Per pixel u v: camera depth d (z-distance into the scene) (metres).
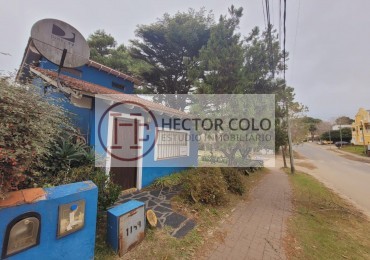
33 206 1.87
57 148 3.62
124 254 2.83
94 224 2.50
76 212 2.24
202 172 5.77
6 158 1.63
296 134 16.67
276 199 6.57
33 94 2.21
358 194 8.74
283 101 10.11
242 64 6.97
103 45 17.06
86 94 4.50
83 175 3.54
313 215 5.30
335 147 42.09
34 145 1.86
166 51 14.89
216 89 6.93
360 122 39.19
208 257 3.05
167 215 4.22
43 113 2.14
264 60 7.80
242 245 3.46
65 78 5.05
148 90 16.20
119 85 9.88
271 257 3.16
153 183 6.32
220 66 6.74
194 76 7.39
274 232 4.04
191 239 3.44
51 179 3.14
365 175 14.05
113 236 2.80
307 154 30.52
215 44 6.93
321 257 3.28
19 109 1.85
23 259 1.79
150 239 3.26
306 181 10.55
